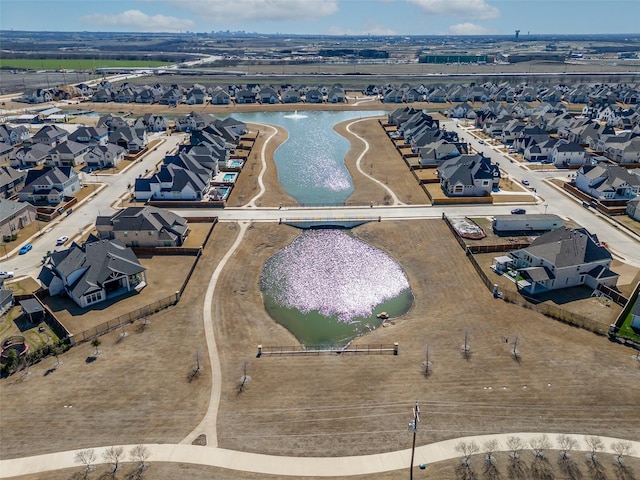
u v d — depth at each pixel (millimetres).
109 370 49562
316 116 193000
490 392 45562
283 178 114938
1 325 58156
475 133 155500
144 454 39125
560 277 63781
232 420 42812
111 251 66688
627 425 41375
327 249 79625
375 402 44812
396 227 85312
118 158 123562
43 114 188375
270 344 55375
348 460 38812
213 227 85312
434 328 57281
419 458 38844
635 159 118562
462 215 89250
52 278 64625
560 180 108500
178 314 60562
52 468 38031
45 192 95125
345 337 58156
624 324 55969
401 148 136250
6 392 46469
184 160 104750
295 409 44062
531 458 38375
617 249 75562
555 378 47219
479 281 67125
